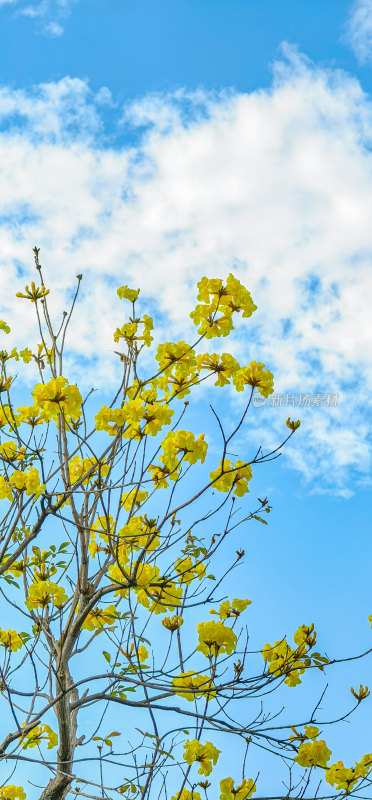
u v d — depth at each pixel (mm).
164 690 2791
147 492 3260
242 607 3049
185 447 2635
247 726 2906
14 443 2988
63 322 3174
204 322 2721
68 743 3082
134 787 2771
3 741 2707
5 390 2947
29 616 3137
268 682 2697
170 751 2965
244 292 2707
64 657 2986
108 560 3018
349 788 2961
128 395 2916
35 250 3217
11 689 3037
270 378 2645
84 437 2941
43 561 3189
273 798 2863
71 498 3012
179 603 3139
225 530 2961
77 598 3135
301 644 3039
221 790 2893
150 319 3088
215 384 2721
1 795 3406
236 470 2742
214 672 2756
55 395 2479
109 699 2902
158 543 2988
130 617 3057
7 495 2881
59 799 3109
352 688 2961
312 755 2986
